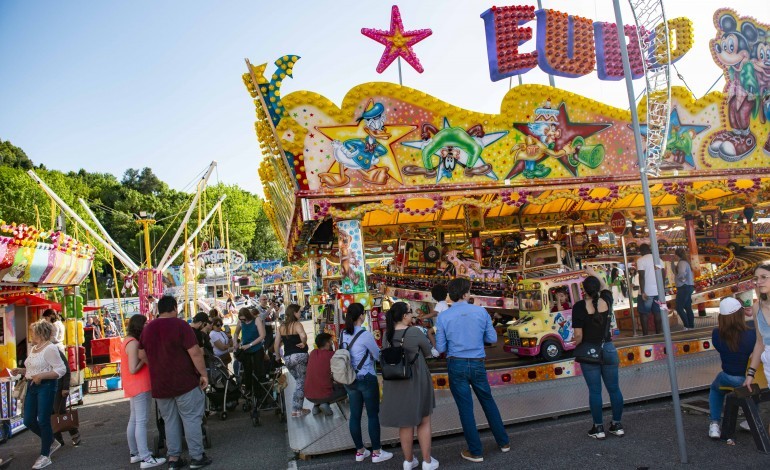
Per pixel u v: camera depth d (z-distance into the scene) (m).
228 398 9.21
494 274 10.95
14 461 7.48
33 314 12.57
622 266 13.71
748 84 9.74
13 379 9.18
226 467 6.33
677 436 5.46
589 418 6.77
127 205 69.69
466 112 8.49
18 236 9.75
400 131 8.33
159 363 6.29
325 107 8.03
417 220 14.58
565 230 14.41
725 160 9.69
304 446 6.49
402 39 8.35
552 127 8.87
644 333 10.49
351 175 8.20
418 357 5.43
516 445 5.99
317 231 12.13
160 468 6.61
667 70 6.73
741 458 5.06
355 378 5.95
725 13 9.61
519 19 8.59
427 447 5.39
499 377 8.20
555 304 9.13
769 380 5.10
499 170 8.70
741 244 14.19
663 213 15.65
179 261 65.69
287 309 8.30
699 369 8.29
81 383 12.38
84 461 7.23
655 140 6.73
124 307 34.03
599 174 9.09
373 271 11.93
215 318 10.55
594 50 8.90
